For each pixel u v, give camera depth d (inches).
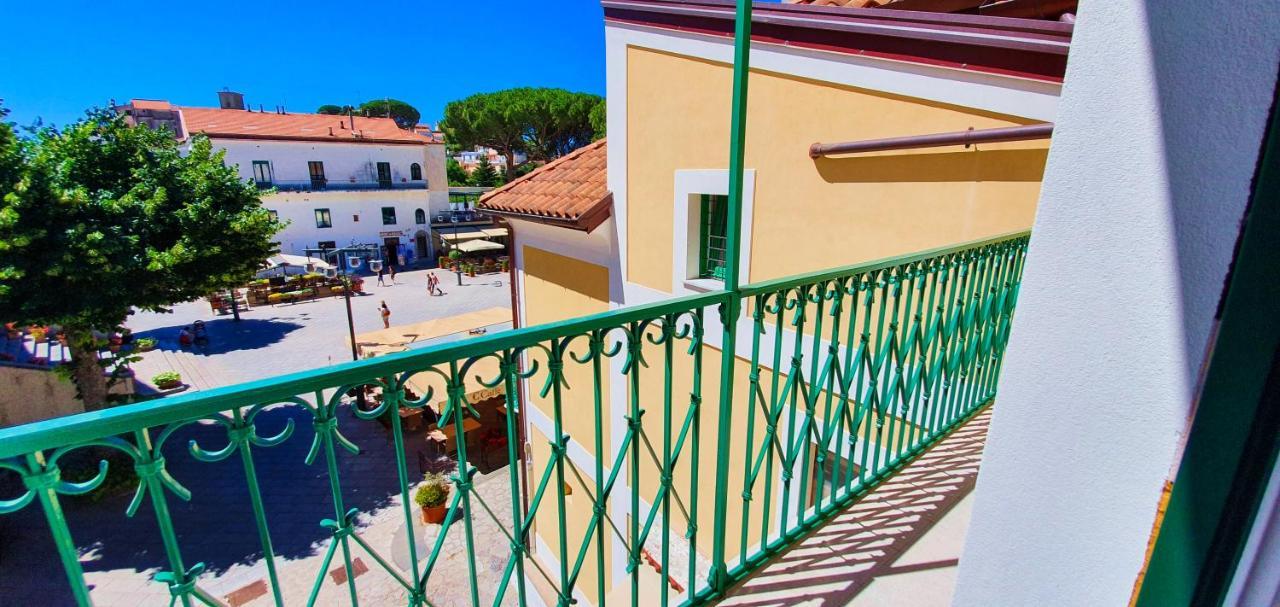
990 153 132.2
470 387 475.2
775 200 182.7
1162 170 33.3
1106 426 38.7
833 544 94.5
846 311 167.9
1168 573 36.2
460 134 1596.9
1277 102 27.8
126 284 408.2
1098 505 40.1
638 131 225.5
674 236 216.5
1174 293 33.7
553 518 318.0
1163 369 34.9
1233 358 31.1
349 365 44.3
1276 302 28.9
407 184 1430.9
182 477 438.3
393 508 406.0
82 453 397.7
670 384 69.6
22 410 492.7
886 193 154.3
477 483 437.1
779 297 77.5
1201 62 30.9
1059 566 43.5
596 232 248.2
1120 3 34.2
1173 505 35.1
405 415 518.6
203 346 792.9
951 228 141.6
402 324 904.3
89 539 353.1
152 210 414.9
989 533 48.5
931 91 141.4
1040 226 40.5
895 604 81.2
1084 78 36.6
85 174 415.5
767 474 86.8
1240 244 30.1
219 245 458.9
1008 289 133.1
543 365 304.5
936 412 132.4
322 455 477.4
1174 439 34.8
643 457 244.2
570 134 1567.4
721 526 82.7
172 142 480.4
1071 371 40.1
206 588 317.7
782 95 175.0
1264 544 32.1
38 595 304.2
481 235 1492.4
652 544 242.5
